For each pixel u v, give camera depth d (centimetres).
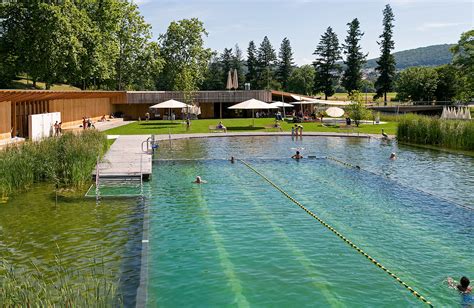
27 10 4403
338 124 4606
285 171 2081
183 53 7456
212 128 4131
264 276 897
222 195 1600
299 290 834
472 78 6419
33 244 1070
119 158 2205
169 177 1922
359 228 1209
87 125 3978
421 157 2477
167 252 1030
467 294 815
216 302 790
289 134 3578
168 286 850
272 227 1221
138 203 1468
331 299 800
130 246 1062
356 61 8800
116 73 6234
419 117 3344
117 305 757
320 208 1420
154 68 6512
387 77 8662
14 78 6044
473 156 2497
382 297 807
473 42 6375
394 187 1723
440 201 1498
